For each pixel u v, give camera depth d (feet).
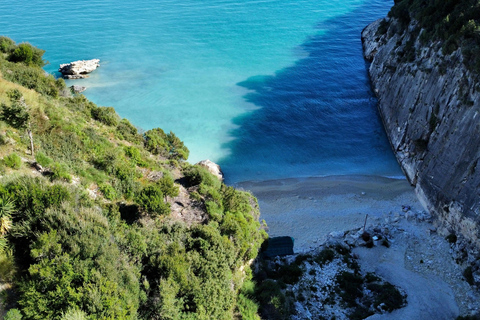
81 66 251.60
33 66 153.58
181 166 131.34
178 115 212.84
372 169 174.19
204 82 249.34
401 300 106.11
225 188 121.08
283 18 352.90
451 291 110.63
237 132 199.93
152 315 67.67
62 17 332.19
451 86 143.64
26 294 56.24
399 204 149.79
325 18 355.77
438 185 136.36
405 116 177.88
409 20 216.33
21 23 314.76
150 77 254.06
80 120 122.72
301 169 175.01
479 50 129.08
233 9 367.66
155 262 75.72
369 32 299.99
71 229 69.10
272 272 114.21
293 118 213.46
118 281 65.87
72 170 92.53
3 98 99.35
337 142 194.18
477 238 115.14
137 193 97.71
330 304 105.29
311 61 280.10
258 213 128.57
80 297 58.13
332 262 121.39
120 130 134.41
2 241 62.85
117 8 356.38
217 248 88.33
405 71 191.72
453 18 157.48
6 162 78.69
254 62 277.85
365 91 242.99
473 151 121.90
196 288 75.72
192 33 317.63
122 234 77.71
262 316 93.20
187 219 98.27
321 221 141.49
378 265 121.29
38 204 69.97
